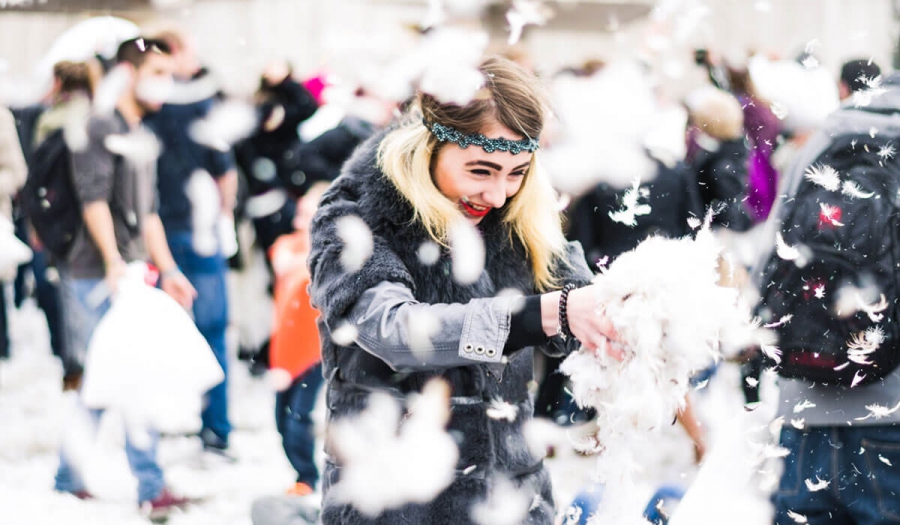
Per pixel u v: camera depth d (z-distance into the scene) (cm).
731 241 509
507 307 216
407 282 226
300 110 723
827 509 274
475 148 227
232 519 485
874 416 267
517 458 242
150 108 529
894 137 265
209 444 597
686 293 209
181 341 454
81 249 527
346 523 235
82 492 509
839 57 899
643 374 209
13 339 955
